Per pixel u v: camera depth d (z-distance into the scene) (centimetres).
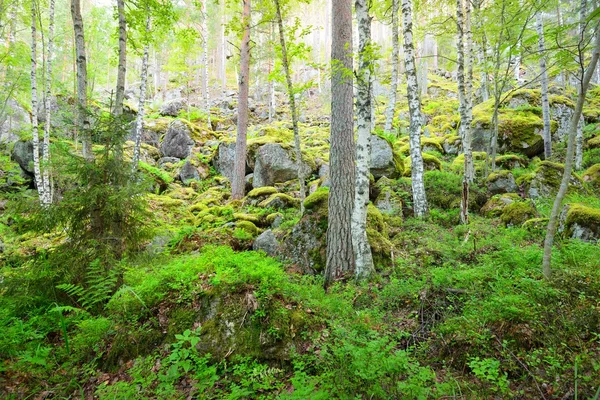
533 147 1242
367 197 588
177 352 378
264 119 2341
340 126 657
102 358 410
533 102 1448
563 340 344
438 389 298
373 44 557
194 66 2683
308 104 2611
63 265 496
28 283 487
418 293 487
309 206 757
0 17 1259
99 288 460
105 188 504
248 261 516
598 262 462
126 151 1524
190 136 1734
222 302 431
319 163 1303
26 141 1403
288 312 429
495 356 350
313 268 680
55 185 1184
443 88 2334
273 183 1255
